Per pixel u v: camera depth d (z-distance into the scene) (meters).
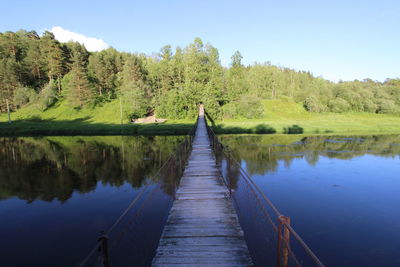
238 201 7.71
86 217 9.17
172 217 5.74
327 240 7.23
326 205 9.67
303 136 30.73
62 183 13.70
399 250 6.64
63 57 65.00
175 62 61.31
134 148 24.67
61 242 7.48
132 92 48.75
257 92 68.06
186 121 43.69
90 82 59.34
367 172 14.20
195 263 4.02
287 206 9.58
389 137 29.22
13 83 55.41
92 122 46.78
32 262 6.51
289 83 83.94
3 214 9.59
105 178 14.56
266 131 34.97
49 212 9.71
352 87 67.94
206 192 7.19
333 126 37.41
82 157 20.81
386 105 57.06
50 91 54.34
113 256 5.74
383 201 10.02
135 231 7.27
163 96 51.03
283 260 2.87
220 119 46.16
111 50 81.38
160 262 4.06
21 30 75.44
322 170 14.67
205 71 56.00
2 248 7.17
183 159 11.31
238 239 4.74
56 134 38.06
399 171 14.37
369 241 7.12
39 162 19.30
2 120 47.81
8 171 16.58
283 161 17.05
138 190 12.10
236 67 58.16
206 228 5.18
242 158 18.14
